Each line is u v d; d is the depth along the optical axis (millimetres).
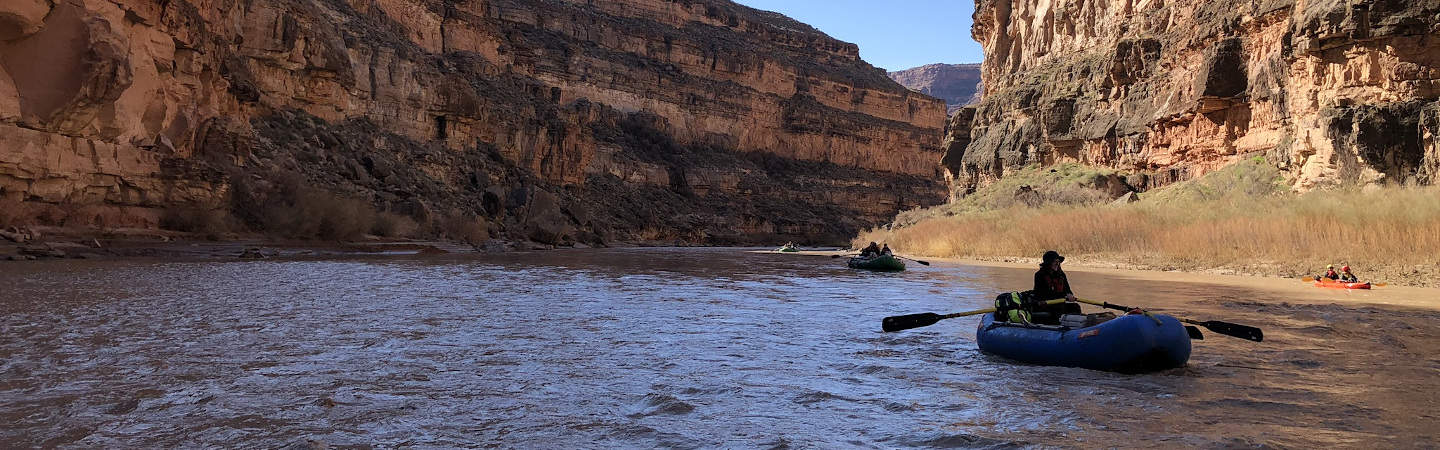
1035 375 7734
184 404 6047
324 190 39781
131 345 8852
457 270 25266
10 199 24656
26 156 24812
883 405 6375
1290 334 11000
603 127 105750
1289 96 38875
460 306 13938
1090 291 19281
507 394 6629
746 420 5828
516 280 21219
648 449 5035
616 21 122688
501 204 59750
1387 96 33125
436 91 63906
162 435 5160
